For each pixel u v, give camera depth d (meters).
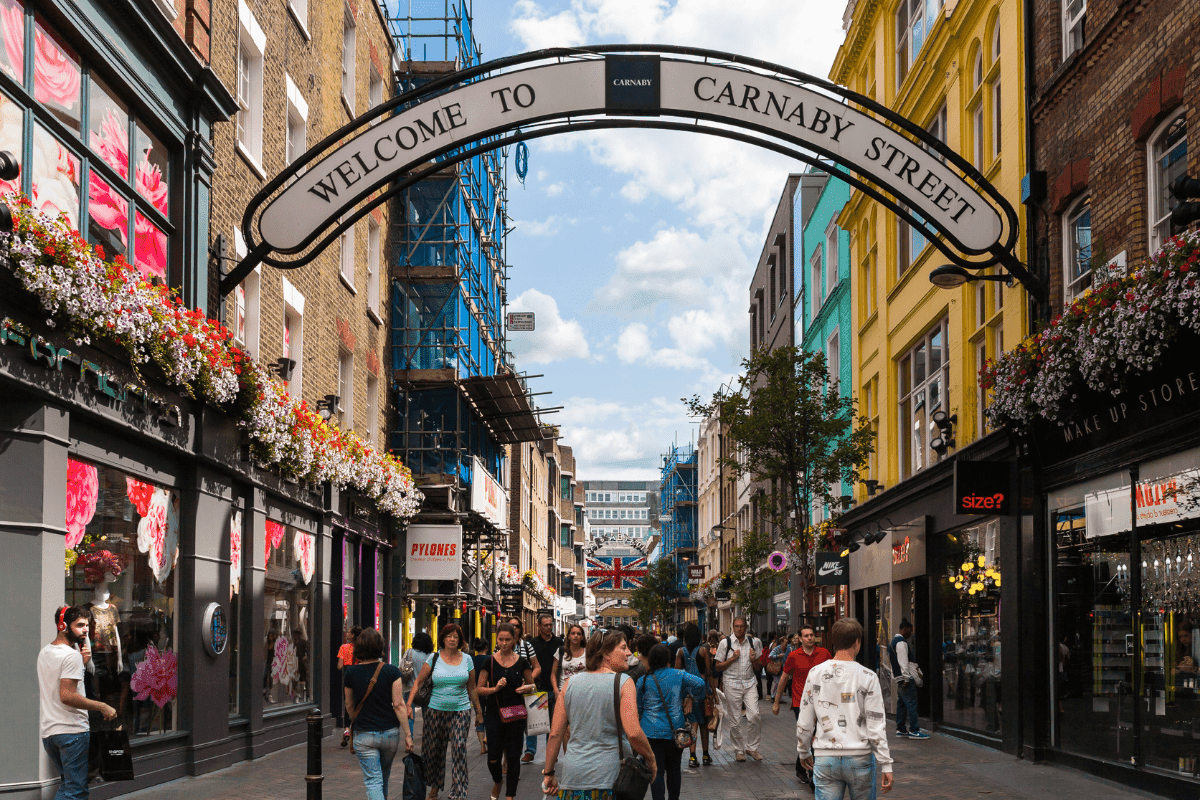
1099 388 11.86
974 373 19.36
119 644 12.09
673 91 14.80
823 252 35.03
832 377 33.31
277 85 18.56
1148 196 12.57
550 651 15.11
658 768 10.65
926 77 22.28
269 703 17.34
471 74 14.76
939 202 14.91
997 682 17.00
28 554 9.98
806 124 14.83
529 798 12.51
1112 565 13.04
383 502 22.92
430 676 10.89
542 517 70.12
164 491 13.44
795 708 13.81
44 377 10.08
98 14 11.72
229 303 16.08
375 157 14.69
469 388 29.98
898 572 22.92
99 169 11.92
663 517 102.94
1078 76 14.38
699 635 15.98
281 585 18.00
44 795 9.80
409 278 28.56
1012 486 15.92
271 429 15.55
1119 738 12.82
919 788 12.52
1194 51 11.31
